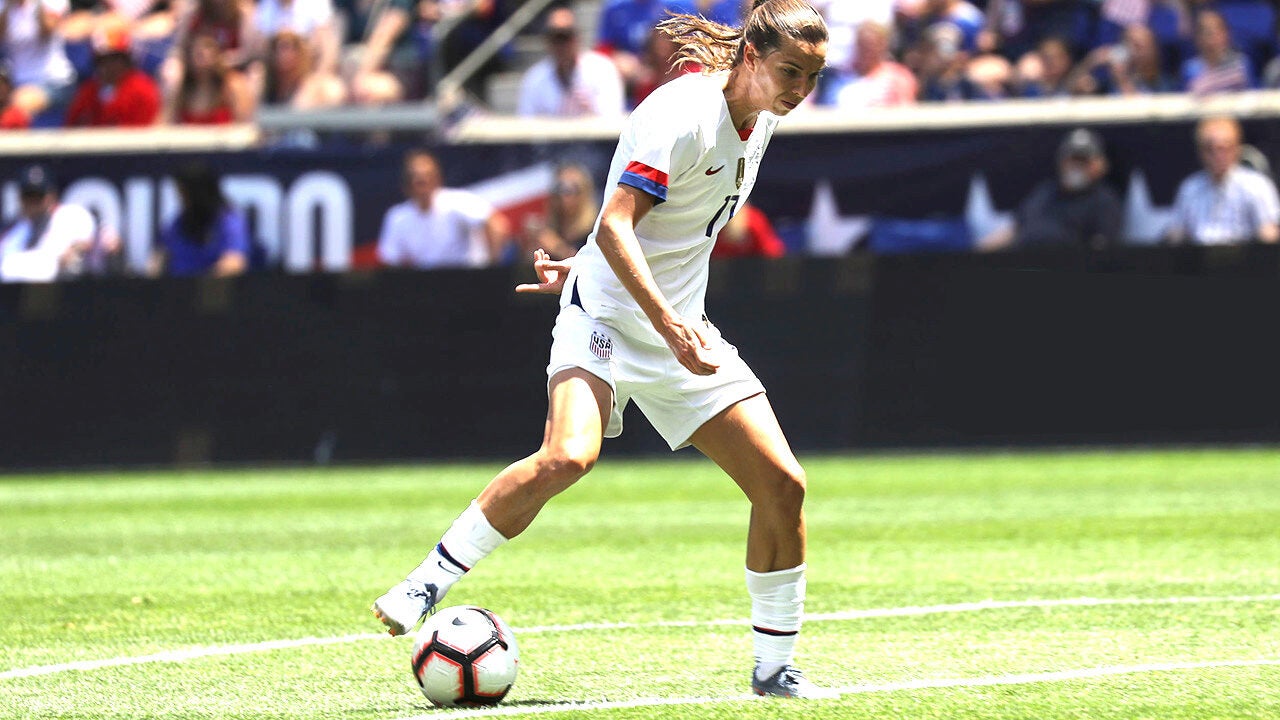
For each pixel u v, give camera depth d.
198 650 18.33
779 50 14.11
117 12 64.62
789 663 15.16
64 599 22.98
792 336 45.75
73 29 63.41
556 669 16.84
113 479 45.88
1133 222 46.66
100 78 56.38
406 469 46.12
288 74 54.41
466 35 61.47
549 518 33.47
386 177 49.16
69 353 47.56
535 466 14.41
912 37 58.38
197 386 47.25
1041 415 45.00
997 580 23.28
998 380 45.09
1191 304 44.50
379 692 15.71
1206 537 27.77
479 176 48.84
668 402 14.96
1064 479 38.66
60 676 16.77
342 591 23.41
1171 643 17.81
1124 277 44.69
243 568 26.47
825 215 47.91
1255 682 15.49
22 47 62.84
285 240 49.66
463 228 48.66
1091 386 44.84
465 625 14.83
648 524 32.00
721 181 14.80
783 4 14.21
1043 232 46.56
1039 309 44.97
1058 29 56.19
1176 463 41.62
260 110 51.28
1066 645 17.80
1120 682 15.54
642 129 14.38
